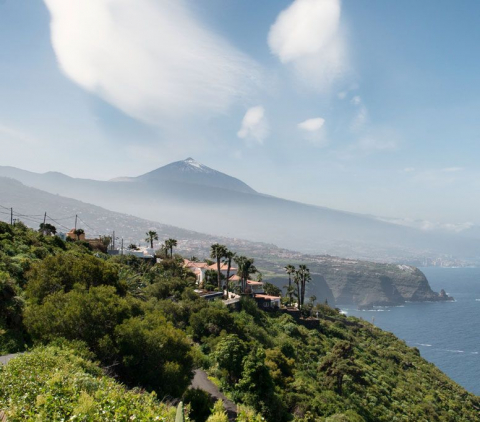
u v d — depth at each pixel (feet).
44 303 112.37
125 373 101.96
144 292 229.25
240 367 141.49
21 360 71.31
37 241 221.66
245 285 360.07
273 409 132.98
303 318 328.29
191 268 413.59
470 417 256.93
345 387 211.82
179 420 36.45
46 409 47.52
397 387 253.65
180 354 113.50
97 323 107.04
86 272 143.54
